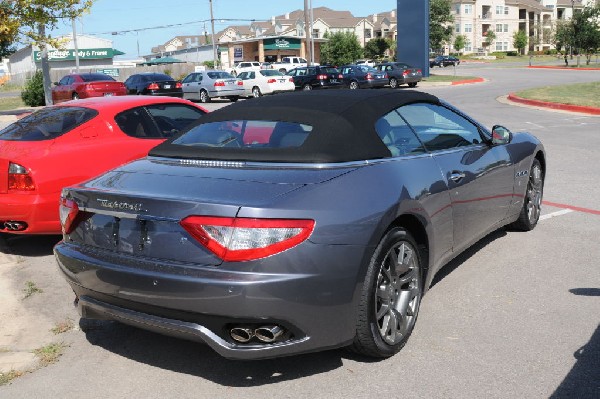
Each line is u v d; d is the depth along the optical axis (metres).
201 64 78.62
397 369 3.48
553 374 3.36
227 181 3.38
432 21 74.00
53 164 5.72
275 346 3.11
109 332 4.16
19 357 3.80
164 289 3.12
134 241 3.33
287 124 3.87
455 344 3.75
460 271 5.03
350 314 3.27
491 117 17.11
